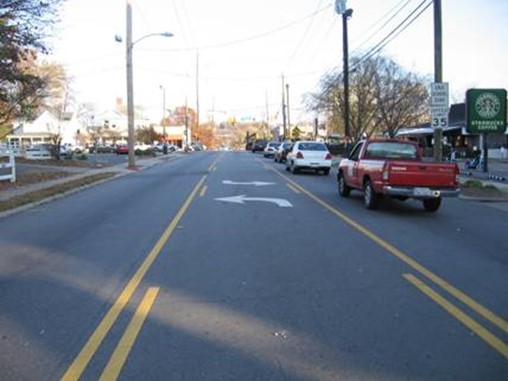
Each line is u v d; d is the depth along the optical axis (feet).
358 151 59.72
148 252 32.63
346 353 17.52
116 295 24.11
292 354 17.47
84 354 17.62
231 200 58.34
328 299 23.18
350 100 184.55
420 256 31.50
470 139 179.52
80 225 43.50
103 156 205.67
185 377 15.88
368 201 51.70
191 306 22.39
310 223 43.11
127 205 55.67
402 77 194.29
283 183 80.69
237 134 591.37
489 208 54.80
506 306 22.30
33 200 58.70
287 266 28.96
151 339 18.85
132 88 125.39
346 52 128.77
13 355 17.63
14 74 79.15
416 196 48.80
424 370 16.25
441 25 70.59
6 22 69.10
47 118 335.06
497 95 81.00
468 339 18.66
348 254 31.89
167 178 93.15
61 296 24.12
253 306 22.31
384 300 23.03
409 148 57.16
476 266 29.17
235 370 16.33
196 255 31.63
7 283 26.43
